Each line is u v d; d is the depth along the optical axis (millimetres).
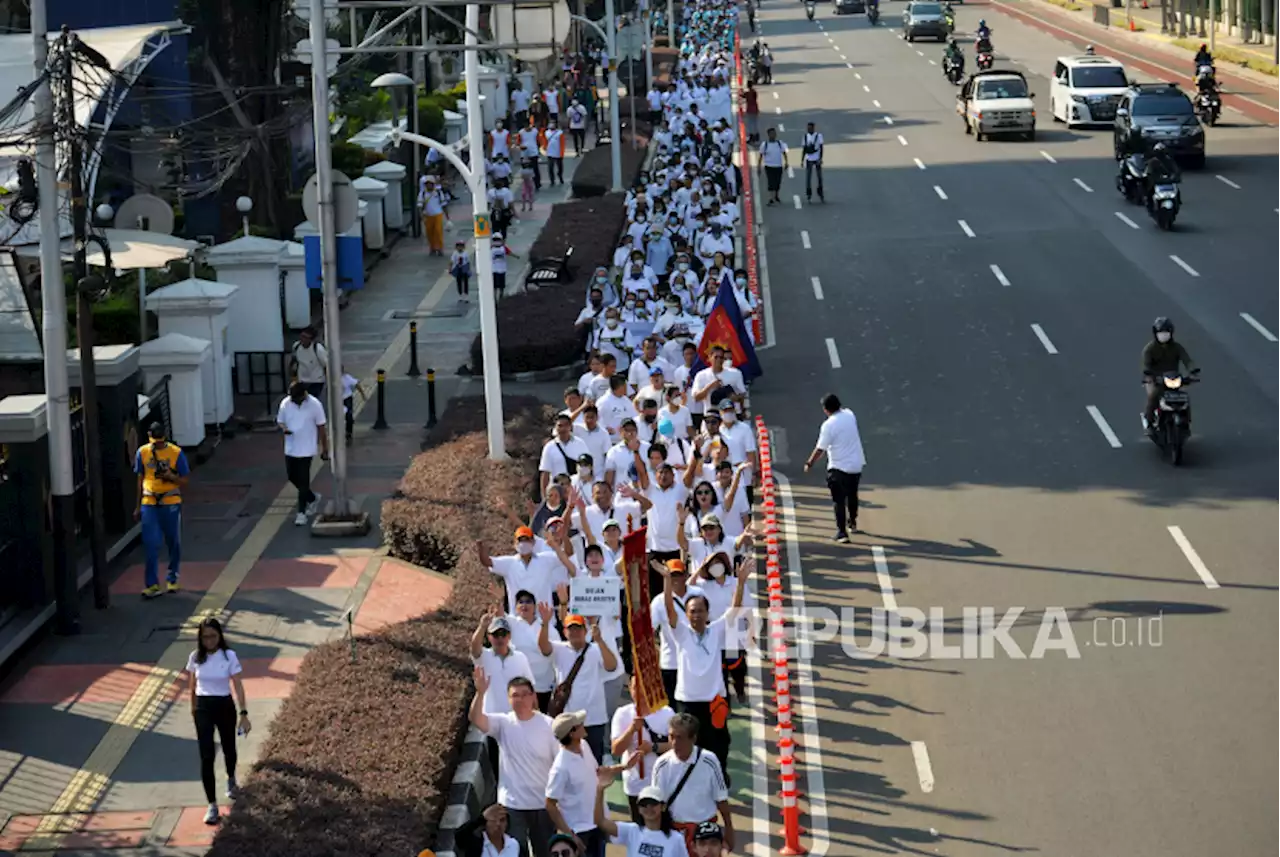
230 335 28844
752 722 16312
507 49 22453
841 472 21172
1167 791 14469
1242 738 15391
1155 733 15602
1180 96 47438
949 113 60531
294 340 31781
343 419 21906
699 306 29109
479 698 12891
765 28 98688
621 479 19609
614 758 14227
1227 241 37781
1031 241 38969
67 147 22703
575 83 60781
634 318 27781
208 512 22734
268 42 35688
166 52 36156
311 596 19625
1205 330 30719
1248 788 14438
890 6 108938
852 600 19375
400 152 46031
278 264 30578
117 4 37281
